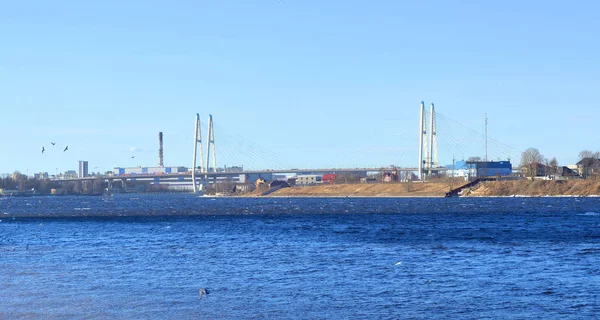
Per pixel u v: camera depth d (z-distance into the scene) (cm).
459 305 4075
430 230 9456
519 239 7844
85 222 13125
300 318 3822
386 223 11300
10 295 4509
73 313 3984
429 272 5244
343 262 5881
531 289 4516
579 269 5331
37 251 7194
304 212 16150
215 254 6638
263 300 4278
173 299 4344
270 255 6488
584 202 18850
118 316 3909
